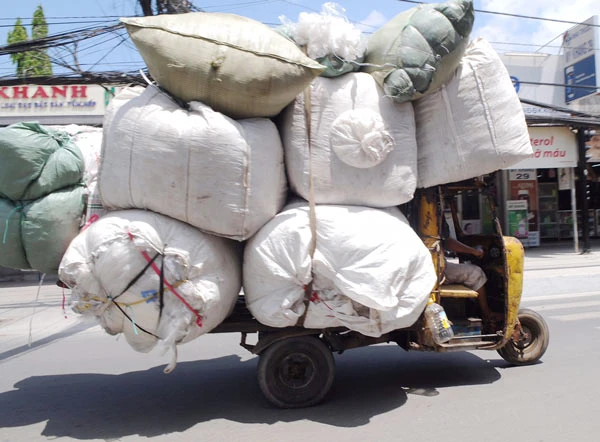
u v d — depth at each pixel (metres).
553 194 19.09
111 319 3.55
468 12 3.81
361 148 3.68
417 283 3.73
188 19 3.59
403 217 4.11
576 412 3.94
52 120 13.93
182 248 3.43
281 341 4.11
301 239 3.56
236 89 3.41
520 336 5.18
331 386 4.39
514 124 4.13
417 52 3.77
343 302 3.64
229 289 3.71
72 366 5.73
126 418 4.09
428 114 4.12
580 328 6.94
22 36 16.48
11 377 5.35
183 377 5.19
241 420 3.96
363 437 3.57
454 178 4.15
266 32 3.60
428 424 3.78
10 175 3.54
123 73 8.87
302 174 3.76
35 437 3.75
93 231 3.48
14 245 3.66
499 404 4.15
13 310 9.48
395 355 5.85
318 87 3.81
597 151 16.20
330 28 3.79
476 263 5.25
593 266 12.64
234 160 3.40
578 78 17.95
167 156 3.34
